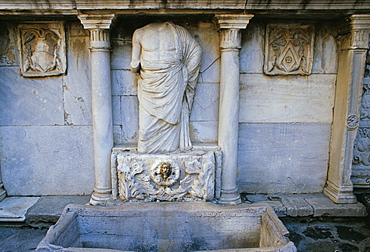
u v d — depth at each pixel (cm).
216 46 357
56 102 365
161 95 334
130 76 359
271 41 358
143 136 345
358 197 392
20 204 362
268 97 371
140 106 345
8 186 381
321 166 388
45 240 236
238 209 286
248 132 376
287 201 370
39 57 354
